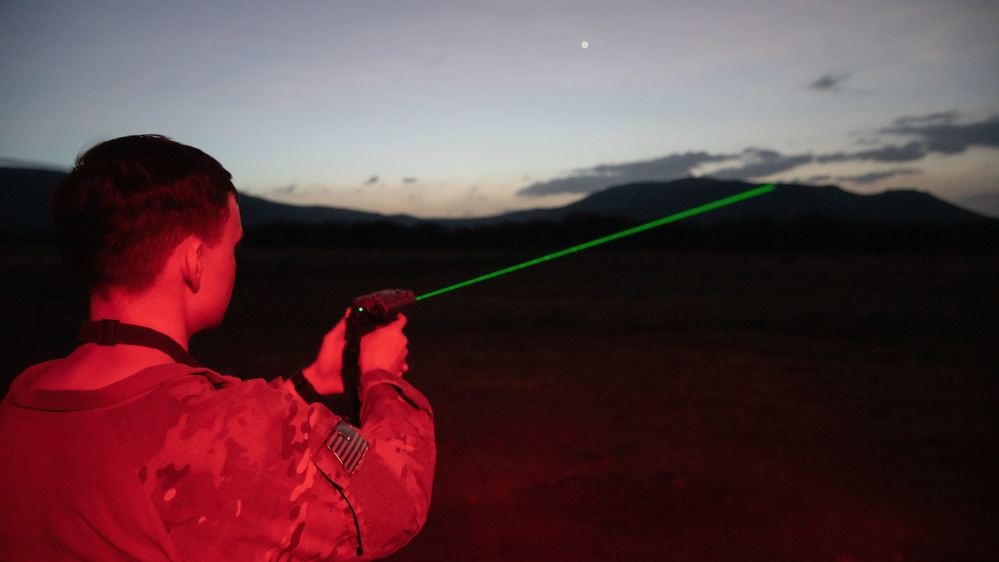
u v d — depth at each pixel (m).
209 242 0.83
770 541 3.78
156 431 0.71
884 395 7.46
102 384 0.75
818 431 6.07
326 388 1.09
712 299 17.84
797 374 8.65
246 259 38.12
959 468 5.04
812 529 3.93
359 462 0.78
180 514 0.70
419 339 11.88
